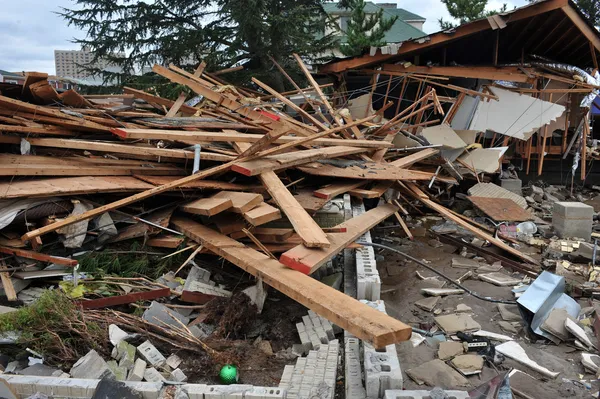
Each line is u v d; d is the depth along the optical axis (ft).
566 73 43.09
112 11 61.57
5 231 18.42
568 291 21.34
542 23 41.98
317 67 52.90
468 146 38.93
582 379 14.80
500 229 30.73
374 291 17.44
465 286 22.68
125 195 20.92
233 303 17.70
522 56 46.19
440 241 30.45
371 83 50.98
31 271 17.33
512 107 41.55
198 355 15.48
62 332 14.90
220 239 18.90
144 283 18.53
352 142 29.58
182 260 20.52
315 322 16.87
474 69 42.63
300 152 25.48
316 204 23.12
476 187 37.09
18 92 25.18
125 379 13.50
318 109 41.98
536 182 47.03
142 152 21.35
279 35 56.95
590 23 40.01
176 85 51.37
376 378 12.04
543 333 17.28
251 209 18.69
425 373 14.62
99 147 20.86
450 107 45.06
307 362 14.32
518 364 15.62
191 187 20.93
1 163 18.93
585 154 44.39
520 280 23.09
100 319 15.92
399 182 30.32
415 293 22.06
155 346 15.72
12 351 14.29
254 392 11.39
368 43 63.87
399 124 43.32
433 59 49.83
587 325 17.76
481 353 16.22
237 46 58.75
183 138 22.06
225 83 47.39
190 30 61.11
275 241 20.11
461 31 40.81
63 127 22.70
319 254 16.37
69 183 19.04
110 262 18.93
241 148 24.75
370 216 24.39
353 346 14.58
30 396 11.53
